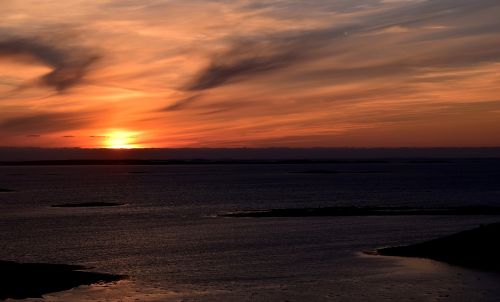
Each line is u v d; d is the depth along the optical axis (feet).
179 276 107.34
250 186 497.46
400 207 260.62
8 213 252.83
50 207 285.23
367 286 96.43
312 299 88.69
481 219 208.85
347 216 222.07
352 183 534.37
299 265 117.39
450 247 126.62
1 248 146.61
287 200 324.39
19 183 600.80
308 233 171.83
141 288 97.04
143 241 157.79
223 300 88.74
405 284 97.19
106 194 398.42
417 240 154.40
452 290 92.48
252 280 103.04
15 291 93.91
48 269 110.42
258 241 155.43
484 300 86.43
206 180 651.66
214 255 132.36
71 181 654.94
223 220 214.48
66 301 88.38
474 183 508.53
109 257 130.93
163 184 555.69
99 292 93.97
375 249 136.46
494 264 112.27
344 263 118.21
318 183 543.39
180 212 252.83
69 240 161.07
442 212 233.35
